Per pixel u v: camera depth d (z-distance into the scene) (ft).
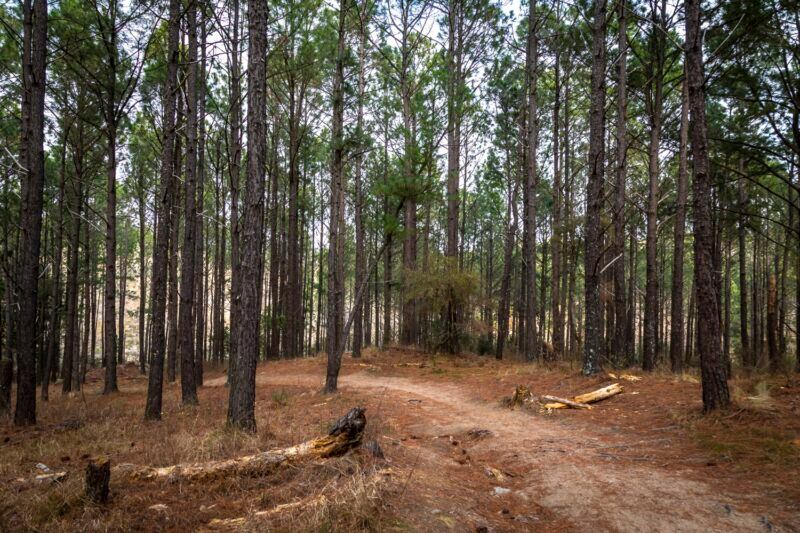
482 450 24.53
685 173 51.72
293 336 90.38
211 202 104.01
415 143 47.73
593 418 29.37
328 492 14.03
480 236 151.64
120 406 42.75
